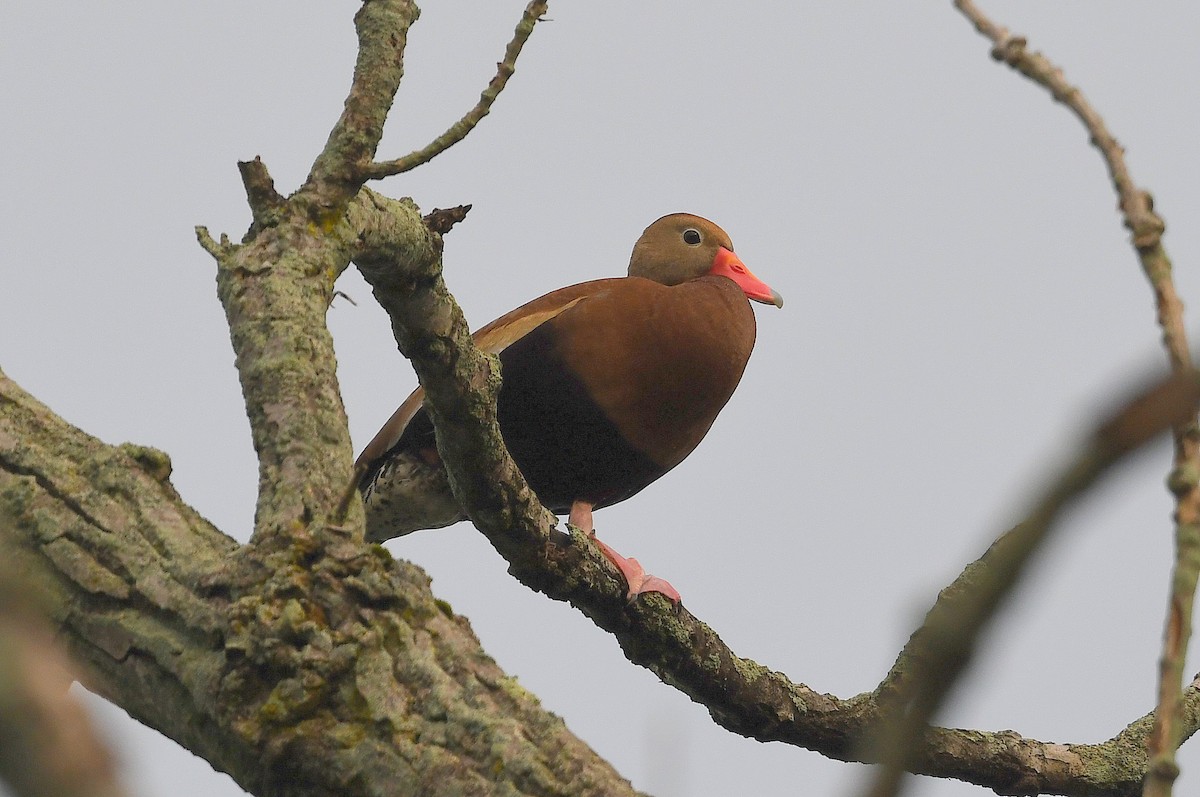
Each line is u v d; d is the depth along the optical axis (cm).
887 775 267
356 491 574
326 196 741
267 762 535
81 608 567
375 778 532
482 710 545
